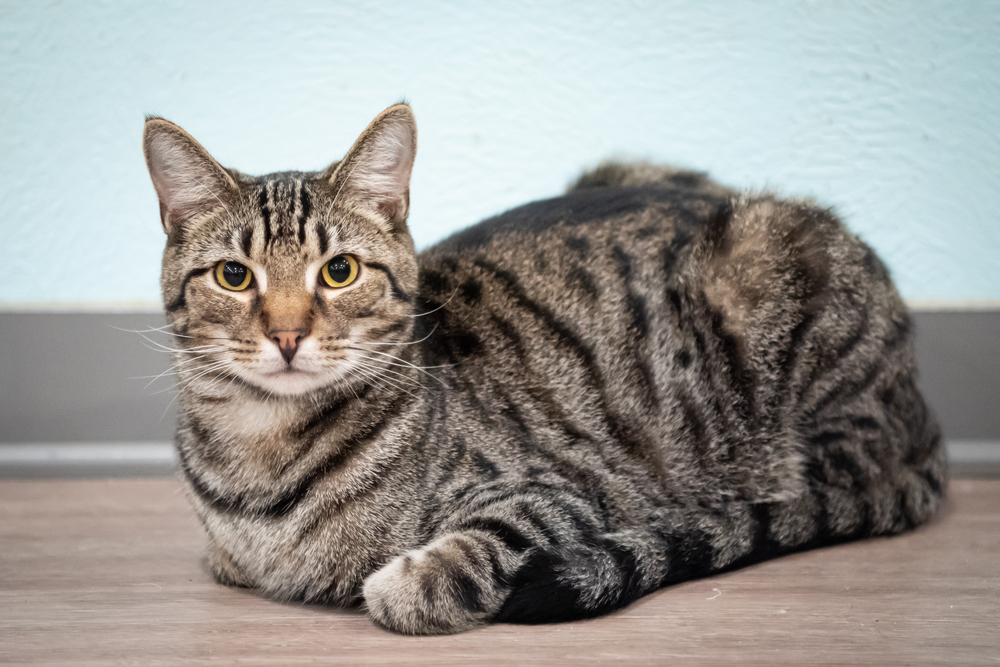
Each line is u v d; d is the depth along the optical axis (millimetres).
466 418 663
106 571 684
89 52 896
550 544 627
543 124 954
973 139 952
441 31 932
